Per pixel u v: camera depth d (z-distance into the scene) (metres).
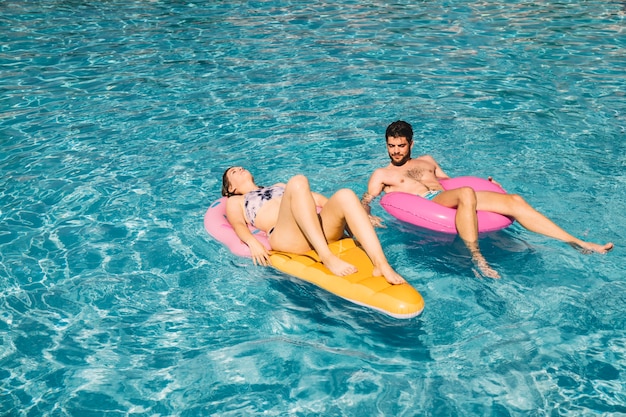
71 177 5.37
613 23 9.41
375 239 3.68
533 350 3.23
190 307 3.71
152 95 7.14
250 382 3.11
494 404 2.90
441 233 4.27
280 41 8.95
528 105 6.59
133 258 4.23
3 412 2.99
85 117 6.59
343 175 5.23
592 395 2.93
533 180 5.03
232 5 11.00
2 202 4.98
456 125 6.14
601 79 7.28
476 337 3.35
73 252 4.31
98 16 10.45
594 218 4.46
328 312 3.60
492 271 3.87
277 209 4.32
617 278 3.79
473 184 4.55
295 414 2.90
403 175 4.74
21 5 11.18
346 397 2.99
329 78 7.48
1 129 6.34
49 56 8.52
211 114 6.58
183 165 5.53
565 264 3.94
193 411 2.95
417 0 11.07
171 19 10.20
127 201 4.96
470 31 9.22
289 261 3.95
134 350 3.37
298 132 6.08
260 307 3.68
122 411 2.97
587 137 5.82
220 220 4.48
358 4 10.89
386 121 6.27
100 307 3.74
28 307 3.76
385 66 7.84
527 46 8.51
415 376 3.10
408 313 3.44
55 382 3.16
